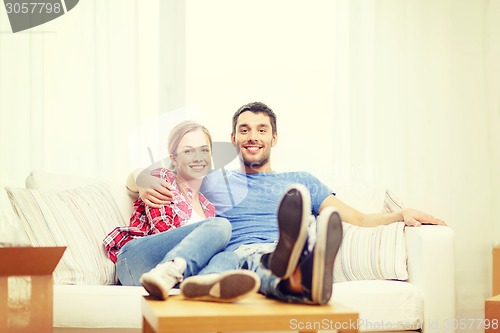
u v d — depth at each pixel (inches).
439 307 97.9
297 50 142.3
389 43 143.9
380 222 107.9
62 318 83.9
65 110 134.3
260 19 141.8
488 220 145.5
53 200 100.0
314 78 142.5
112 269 99.0
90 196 104.4
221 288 66.2
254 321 60.2
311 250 63.6
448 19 145.6
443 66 145.3
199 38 139.9
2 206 131.0
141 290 86.7
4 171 132.1
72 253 95.5
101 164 134.6
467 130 145.6
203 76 139.8
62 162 133.8
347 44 143.0
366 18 143.5
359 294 92.0
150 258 93.8
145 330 70.3
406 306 94.4
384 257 100.7
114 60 136.2
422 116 144.4
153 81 138.0
